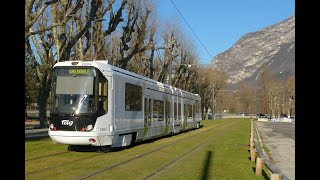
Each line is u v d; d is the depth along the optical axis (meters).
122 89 17.97
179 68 64.88
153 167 12.66
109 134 16.34
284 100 109.88
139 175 11.10
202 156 16.25
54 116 15.84
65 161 13.42
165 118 26.75
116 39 46.56
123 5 35.72
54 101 15.97
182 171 12.07
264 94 118.50
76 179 10.12
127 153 16.47
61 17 31.02
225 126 49.12
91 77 15.95
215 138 27.12
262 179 11.00
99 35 36.50
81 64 16.12
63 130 15.69
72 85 15.95
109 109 16.47
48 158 14.09
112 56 46.12
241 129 42.41
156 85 24.56
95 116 15.70
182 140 24.64
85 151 16.67
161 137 27.67
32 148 17.19
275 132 41.06
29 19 21.81
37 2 34.22
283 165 15.45
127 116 18.58
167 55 56.72
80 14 34.41
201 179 10.71
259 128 50.12
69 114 15.66
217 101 131.00
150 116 22.81
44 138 23.77
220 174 11.63
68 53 31.48
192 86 80.88
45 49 36.16
